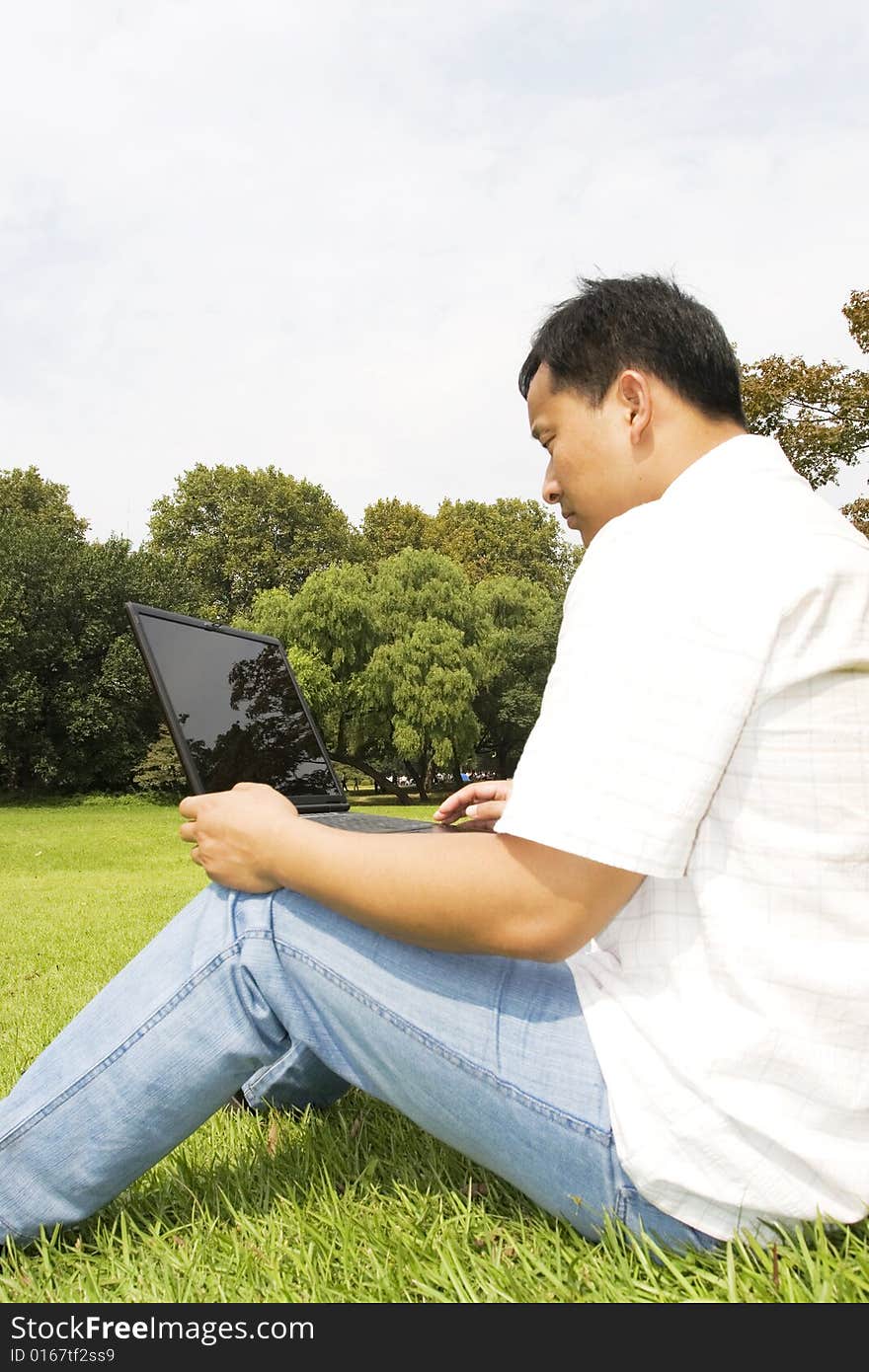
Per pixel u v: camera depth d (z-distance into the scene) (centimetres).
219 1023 142
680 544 120
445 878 121
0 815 2852
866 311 1678
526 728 4056
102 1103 142
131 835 2009
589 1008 124
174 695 209
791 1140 112
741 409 147
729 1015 115
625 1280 123
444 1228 148
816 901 114
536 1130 127
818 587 115
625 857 113
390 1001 134
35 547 3472
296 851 134
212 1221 162
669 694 114
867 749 115
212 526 4991
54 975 505
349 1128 200
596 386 144
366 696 3419
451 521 5572
